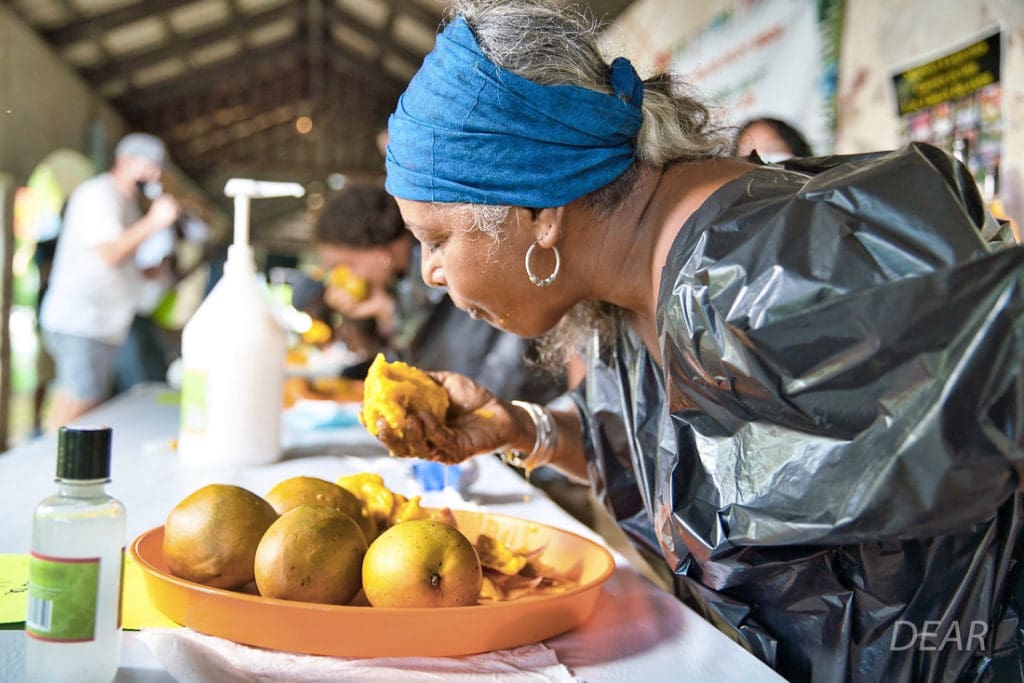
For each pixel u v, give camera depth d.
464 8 1.00
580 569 1.02
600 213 1.01
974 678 0.97
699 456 0.91
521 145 0.95
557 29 0.98
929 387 0.73
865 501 0.77
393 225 2.94
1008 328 0.71
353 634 0.75
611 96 0.98
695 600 1.23
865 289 0.74
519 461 1.35
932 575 0.91
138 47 8.75
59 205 7.71
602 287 1.06
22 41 6.91
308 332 3.74
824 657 0.95
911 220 0.77
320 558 0.79
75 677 0.65
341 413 2.17
